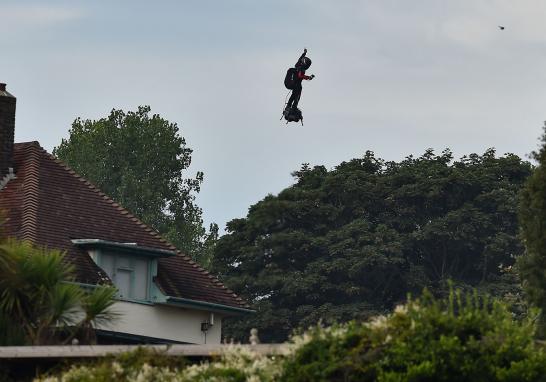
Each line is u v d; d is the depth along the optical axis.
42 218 125.12
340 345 65.12
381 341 64.25
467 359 63.19
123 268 125.75
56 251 91.94
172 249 132.25
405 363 63.16
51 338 89.38
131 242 129.75
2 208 126.19
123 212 132.62
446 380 63.09
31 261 90.62
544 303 130.62
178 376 67.38
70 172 133.88
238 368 66.19
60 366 71.75
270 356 67.88
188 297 128.38
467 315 65.12
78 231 126.75
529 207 135.25
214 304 129.12
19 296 89.69
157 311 126.50
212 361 70.31
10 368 74.44
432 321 64.81
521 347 63.91
